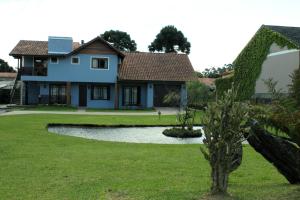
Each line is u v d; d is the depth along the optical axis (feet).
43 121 82.12
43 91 147.74
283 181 29.94
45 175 31.04
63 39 144.05
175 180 29.78
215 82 129.49
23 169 33.35
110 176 31.01
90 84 148.15
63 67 144.56
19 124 75.05
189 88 101.24
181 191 25.94
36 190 26.37
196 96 97.19
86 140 55.31
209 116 23.20
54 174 31.42
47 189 26.63
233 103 22.94
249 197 23.50
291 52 100.94
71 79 144.77
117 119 90.68
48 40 143.54
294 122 24.72
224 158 23.02
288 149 26.25
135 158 39.86
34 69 144.46
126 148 47.85
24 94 147.02
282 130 26.20
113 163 36.73
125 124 78.79
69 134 66.13
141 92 150.00
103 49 145.18
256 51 113.29
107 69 145.59
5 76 235.20
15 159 38.17
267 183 29.07
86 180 29.40
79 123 78.59
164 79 147.23
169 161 38.42
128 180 29.58
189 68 154.30
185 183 28.73
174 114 110.93
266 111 25.99
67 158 39.11
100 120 87.20
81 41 160.86
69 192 25.82
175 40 279.69
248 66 115.75
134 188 26.89
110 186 27.53
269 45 108.88
